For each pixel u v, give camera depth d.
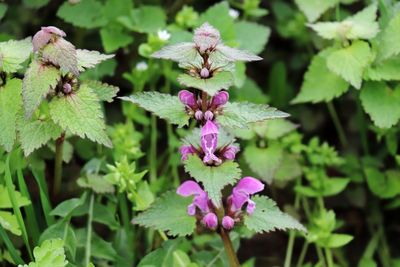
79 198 0.50
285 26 0.64
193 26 0.58
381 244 0.58
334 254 0.57
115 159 0.53
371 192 0.59
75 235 0.49
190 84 0.42
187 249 0.52
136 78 0.56
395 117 0.53
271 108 0.44
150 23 0.58
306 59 0.64
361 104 0.57
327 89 0.55
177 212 0.46
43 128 0.46
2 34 0.56
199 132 0.46
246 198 0.45
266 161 0.54
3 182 0.49
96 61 0.46
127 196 0.51
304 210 0.58
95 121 0.45
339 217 0.59
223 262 0.49
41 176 0.50
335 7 0.60
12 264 0.51
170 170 0.58
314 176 0.56
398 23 0.53
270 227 0.45
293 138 0.57
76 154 0.54
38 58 0.44
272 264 0.57
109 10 0.57
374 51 0.54
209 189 0.43
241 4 0.64
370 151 0.60
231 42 0.56
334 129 0.63
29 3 0.56
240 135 0.54
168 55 0.42
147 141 0.59
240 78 0.56
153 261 0.49
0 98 0.46
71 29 0.59
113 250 0.50
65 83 0.45
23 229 0.47
